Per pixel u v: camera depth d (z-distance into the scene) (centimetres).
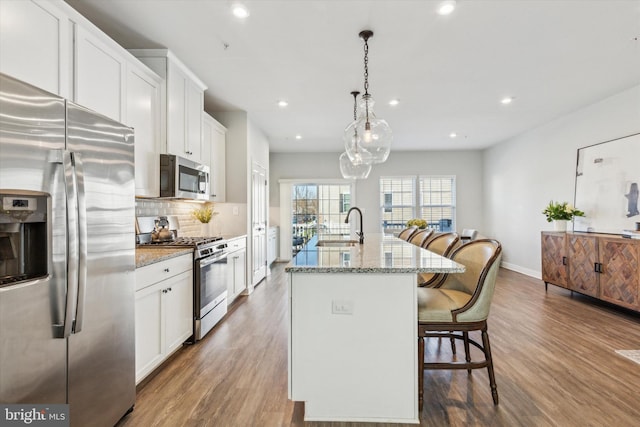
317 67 316
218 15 232
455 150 736
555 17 235
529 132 561
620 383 213
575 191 452
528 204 565
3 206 113
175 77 296
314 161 752
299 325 178
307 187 760
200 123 347
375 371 177
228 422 177
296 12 229
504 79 346
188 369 236
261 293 457
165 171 279
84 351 143
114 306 164
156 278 222
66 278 130
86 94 194
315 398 178
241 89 372
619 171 382
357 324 177
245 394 204
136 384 199
